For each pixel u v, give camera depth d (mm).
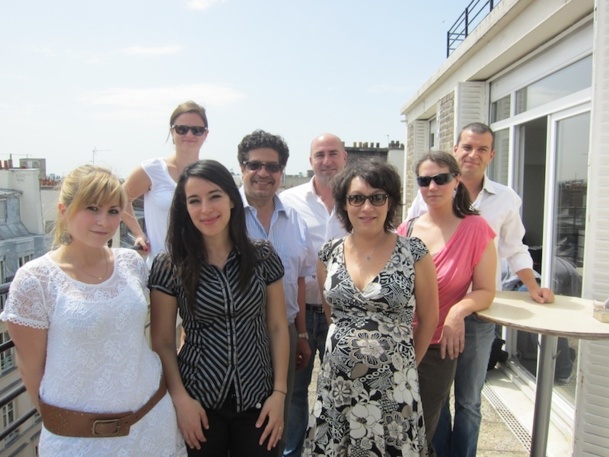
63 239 1598
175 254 1854
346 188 1963
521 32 3598
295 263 2512
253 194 2467
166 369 1831
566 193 3426
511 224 2771
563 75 3484
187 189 1803
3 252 11414
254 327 1910
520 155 4312
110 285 1606
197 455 1852
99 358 1532
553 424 3211
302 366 2602
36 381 1542
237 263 1888
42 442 1565
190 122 2803
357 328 1832
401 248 1922
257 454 1898
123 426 1574
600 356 2463
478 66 4633
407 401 1796
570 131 3396
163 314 1867
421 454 1850
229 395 1845
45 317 1509
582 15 3127
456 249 2201
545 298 2189
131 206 2809
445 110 6035
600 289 2438
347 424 1819
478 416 2502
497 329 4375
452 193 2262
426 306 1964
